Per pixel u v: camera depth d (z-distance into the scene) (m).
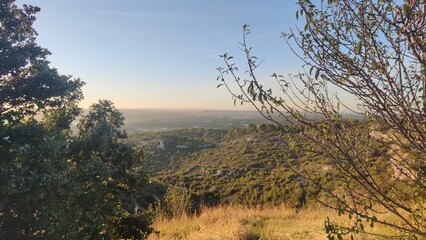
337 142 2.62
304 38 2.55
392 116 2.39
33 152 4.82
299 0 2.48
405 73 2.33
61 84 6.29
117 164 6.70
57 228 5.00
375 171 2.64
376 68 2.33
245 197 35.78
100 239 5.90
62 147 5.39
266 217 9.51
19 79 6.14
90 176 5.67
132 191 7.08
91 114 6.84
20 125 5.30
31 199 4.70
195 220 9.86
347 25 2.42
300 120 2.55
